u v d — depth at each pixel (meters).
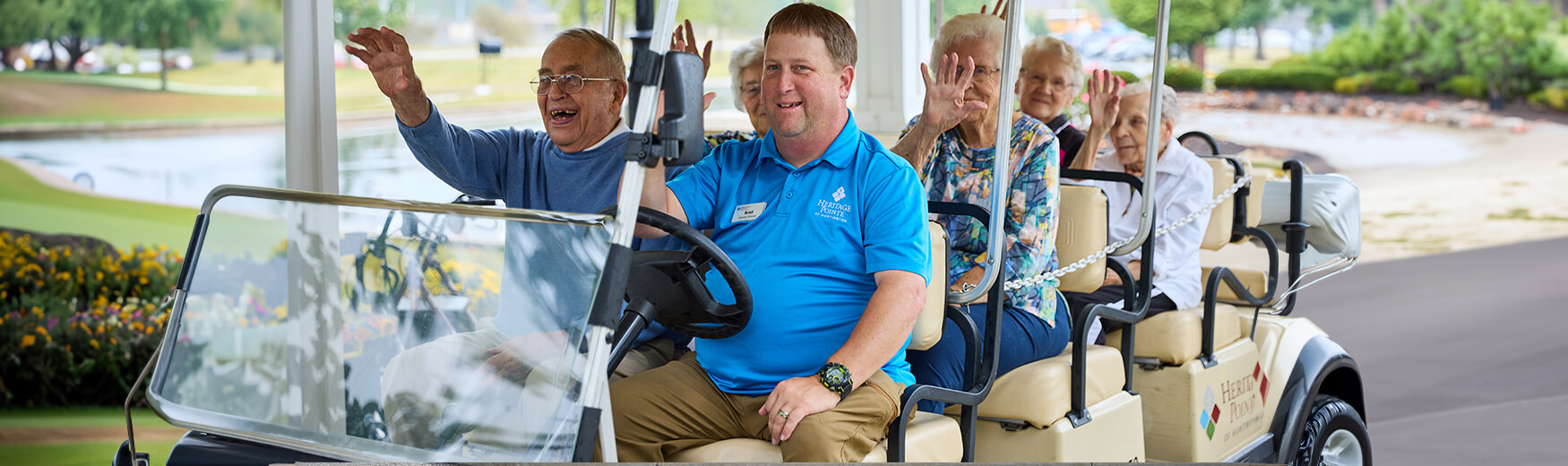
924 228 2.22
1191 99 13.22
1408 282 9.87
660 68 1.71
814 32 2.23
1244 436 3.44
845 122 2.29
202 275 1.93
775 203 2.29
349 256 1.91
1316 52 13.15
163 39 8.87
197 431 1.85
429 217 1.90
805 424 2.02
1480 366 7.73
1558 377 7.38
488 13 7.81
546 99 2.82
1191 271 3.57
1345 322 9.00
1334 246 3.82
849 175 2.26
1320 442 3.54
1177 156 3.69
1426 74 12.98
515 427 1.75
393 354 1.86
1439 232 10.86
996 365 2.49
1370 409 6.97
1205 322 3.27
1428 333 8.52
